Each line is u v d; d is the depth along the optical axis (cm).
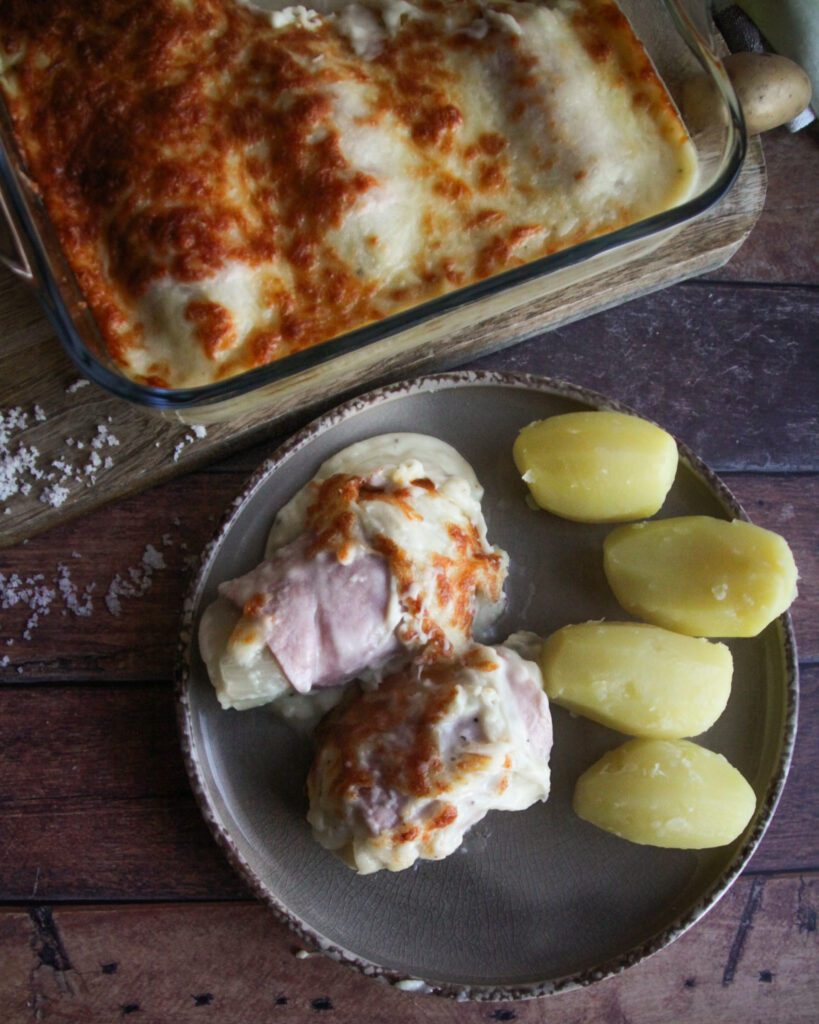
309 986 71
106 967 70
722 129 69
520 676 67
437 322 69
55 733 71
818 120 79
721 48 76
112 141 67
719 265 78
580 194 69
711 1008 73
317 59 68
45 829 70
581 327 77
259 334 68
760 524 76
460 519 69
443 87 69
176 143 67
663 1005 72
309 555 67
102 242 67
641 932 69
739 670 71
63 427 72
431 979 67
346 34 69
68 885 70
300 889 68
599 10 70
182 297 66
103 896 70
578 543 72
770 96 73
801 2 75
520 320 74
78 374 72
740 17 77
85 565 73
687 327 78
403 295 69
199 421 71
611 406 72
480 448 73
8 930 70
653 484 70
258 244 67
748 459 77
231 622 67
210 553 69
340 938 68
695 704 68
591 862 69
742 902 73
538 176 69
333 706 69
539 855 69
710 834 68
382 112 68
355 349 66
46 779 71
